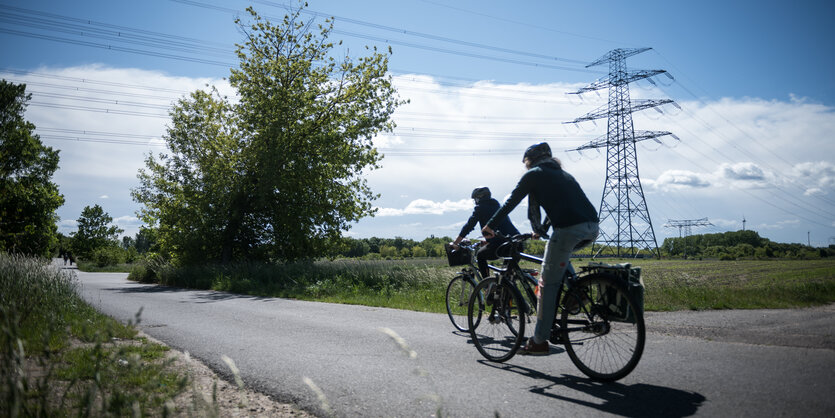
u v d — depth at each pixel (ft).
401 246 444.96
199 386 11.81
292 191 73.87
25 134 135.33
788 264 122.52
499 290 15.08
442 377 12.45
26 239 116.57
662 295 31.48
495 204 19.39
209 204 71.77
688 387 10.66
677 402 9.73
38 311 20.26
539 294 13.15
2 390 6.20
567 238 12.45
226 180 71.31
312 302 34.37
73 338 17.58
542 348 13.05
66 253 231.91
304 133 75.05
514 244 14.83
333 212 77.46
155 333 20.44
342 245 80.07
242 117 74.95
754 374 11.29
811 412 8.75
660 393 10.39
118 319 24.44
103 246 253.44
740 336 16.42
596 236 12.84
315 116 76.79
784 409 8.97
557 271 12.76
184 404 10.11
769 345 14.53
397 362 14.26
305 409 10.28
